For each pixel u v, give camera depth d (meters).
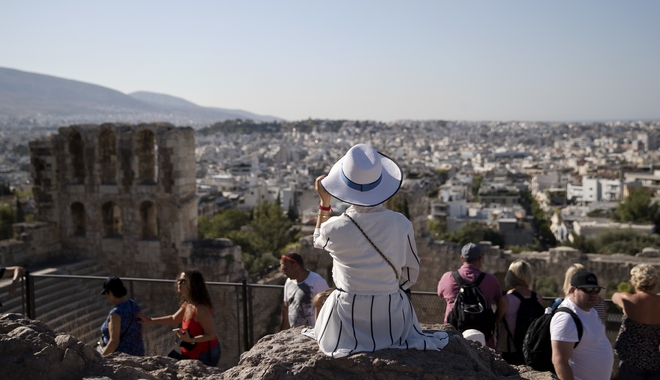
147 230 34.06
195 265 31.81
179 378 8.98
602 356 9.34
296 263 13.92
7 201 122.81
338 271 8.15
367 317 7.93
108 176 34.56
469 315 11.95
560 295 32.72
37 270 31.27
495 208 168.62
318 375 7.64
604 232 81.00
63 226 34.75
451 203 155.38
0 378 7.39
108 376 7.78
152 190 32.38
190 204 32.66
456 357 8.19
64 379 7.61
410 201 33.47
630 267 31.86
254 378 7.63
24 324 8.48
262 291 29.45
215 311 30.61
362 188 7.89
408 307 8.34
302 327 9.70
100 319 27.92
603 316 12.69
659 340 10.91
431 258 33.31
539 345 10.09
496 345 13.18
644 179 190.38
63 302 28.16
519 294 12.41
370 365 7.61
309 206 174.88
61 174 34.44
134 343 12.66
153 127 32.00
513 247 99.88
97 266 33.66
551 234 136.88
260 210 107.44
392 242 7.86
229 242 32.88
